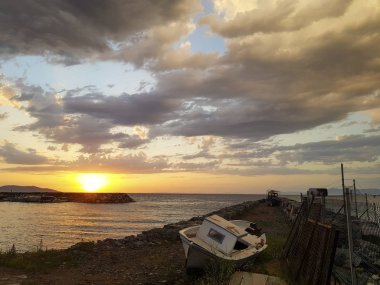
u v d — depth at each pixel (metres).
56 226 41.31
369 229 13.93
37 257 14.41
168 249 17.02
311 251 9.66
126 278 11.97
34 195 136.50
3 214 62.34
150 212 70.81
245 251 13.17
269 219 35.75
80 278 11.76
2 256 14.09
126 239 18.86
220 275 10.48
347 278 9.11
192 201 150.38
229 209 42.16
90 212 70.31
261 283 10.45
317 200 12.36
